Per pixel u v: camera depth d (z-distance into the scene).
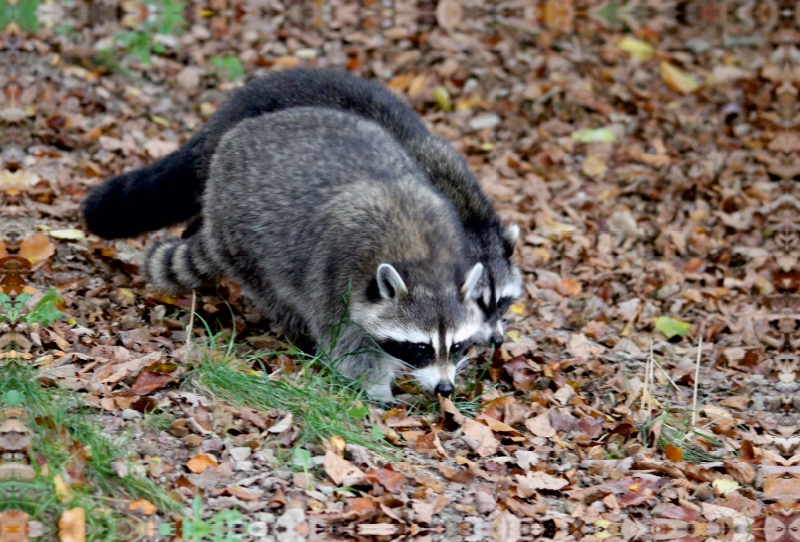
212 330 11.03
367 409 9.30
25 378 8.04
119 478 7.45
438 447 8.99
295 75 12.59
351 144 10.74
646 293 13.66
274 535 7.36
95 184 13.98
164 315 11.03
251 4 20.67
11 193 13.05
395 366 10.49
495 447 9.12
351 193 10.27
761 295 13.78
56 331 9.77
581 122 18.05
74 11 18.80
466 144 17.03
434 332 9.86
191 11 20.05
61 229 12.57
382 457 8.60
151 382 8.95
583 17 21.78
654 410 10.25
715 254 14.75
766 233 15.27
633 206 15.92
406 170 10.88
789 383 11.46
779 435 10.17
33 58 16.70
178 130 16.31
